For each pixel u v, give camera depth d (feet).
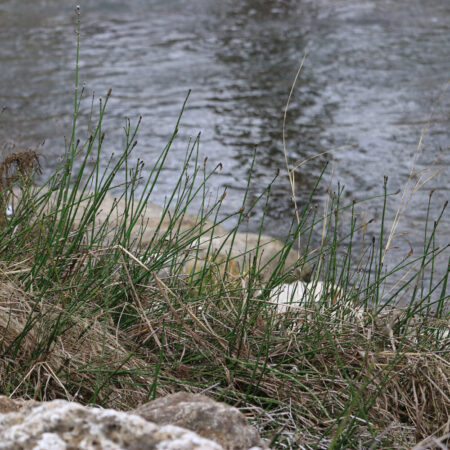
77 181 13.32
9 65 48.32
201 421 7.40
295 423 10.83
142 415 7.54
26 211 13.26
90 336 11.58
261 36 56.65
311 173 32.50
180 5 66.49
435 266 23.09
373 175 32.35
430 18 61.62
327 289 14.48
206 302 13.02
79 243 13.19
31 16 61.77
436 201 29.45
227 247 21.81
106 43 54.34
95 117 39.22
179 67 48.60
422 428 10.95
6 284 11.64
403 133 37.32
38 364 10.60
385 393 11.63
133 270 13.30
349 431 10.18
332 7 65.46
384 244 25.21
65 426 6.54
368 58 50.44
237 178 31.78
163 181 31.09
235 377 11.93
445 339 13.06
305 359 12.35
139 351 12.08
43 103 41.14
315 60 50.19
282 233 26.40
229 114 40.06
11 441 6.43
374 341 12.42
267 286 13.99
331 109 40.88
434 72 47.11
